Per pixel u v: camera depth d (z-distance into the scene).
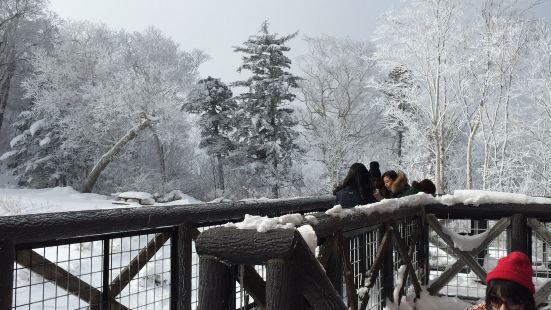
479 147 29.58
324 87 43.47
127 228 3.23
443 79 23.50
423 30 24.00
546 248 5.15
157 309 3.94
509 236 5.03
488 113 23.61
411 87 25.27
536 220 4.85
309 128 42.03
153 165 38.72
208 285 1.61
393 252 4.49
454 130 25.59
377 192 6.15
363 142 42.28
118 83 32.88
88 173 35.56
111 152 31.44
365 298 3.56
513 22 22.91
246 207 4.48
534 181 21.16
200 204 3.96
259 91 37.81
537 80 22.38
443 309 4.95
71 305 3.99
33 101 34.50
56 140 35.97
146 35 50.56
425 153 25.88
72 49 35.47
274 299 1.52
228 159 37.69
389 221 4.15
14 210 15.12
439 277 5.18
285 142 37.19
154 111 32.53
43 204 16.77
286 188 36.34
